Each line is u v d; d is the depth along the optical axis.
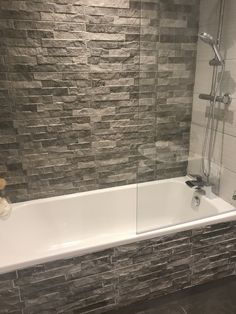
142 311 1.78
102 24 1.91
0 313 1.54
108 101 2.10
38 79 1.89
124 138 2.23
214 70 2.04
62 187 2.22
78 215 2.28
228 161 2.03
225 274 2.04
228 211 1.95
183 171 2.39
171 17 2.03
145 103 2.19
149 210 2.14
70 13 1.83
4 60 1.79
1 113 1.89
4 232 1.96
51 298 1.60
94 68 1.99
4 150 1.98
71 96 2.00
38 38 1.81
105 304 1.75
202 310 1.78
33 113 1.96
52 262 1.53
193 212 2.05
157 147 2.29
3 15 1.71
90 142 2.16
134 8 1.95
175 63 2.15
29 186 2.13
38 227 2.17
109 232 2.35
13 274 1.47
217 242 1.91
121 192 2.35
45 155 2.08
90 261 1.60
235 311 1.77
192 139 2.34
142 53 2.06
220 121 2.06
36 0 1.74
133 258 1.70
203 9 2.03
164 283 1.86
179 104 2.27
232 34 1.85
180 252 1.82
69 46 1.89
